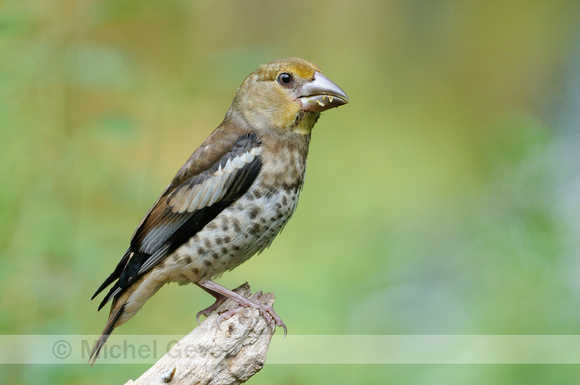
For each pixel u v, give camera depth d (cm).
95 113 1157
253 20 2211
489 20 2558
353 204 1767
